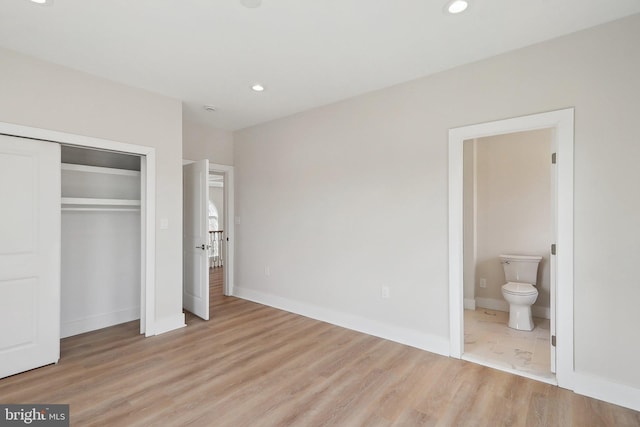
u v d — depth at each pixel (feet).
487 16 6.63
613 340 6.77
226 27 7.04
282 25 6.98
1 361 7.67
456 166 8.86
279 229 13.57
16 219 7.95
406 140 9.83
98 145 9.38
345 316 11.33
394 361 8.68
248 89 10.49
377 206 10.49
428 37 7.43
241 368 8.27
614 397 6.72
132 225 12.12
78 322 10.69
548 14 6.55
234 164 15.71
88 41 7.56
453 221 8.89
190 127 14.10
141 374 7.93
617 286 6.73
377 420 6.21
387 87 10.26
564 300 7.26
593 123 6.97
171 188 11.09
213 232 25.41
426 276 9.43
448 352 8.99
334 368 8.28
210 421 6.15
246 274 15.07
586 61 7.06
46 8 6.31
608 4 6.23
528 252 12.75
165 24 6.91
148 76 9.48
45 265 8.38
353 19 6.76
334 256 11.66
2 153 7.79
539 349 9.38
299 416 6.32
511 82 8.00
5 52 7.83
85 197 11.12
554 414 6.37
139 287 12.30
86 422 6.07
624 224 6.66
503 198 13.21
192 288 12.98
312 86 10.23
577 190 7.14
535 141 12.66
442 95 9.13
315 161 12.26
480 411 6.48
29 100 8.16
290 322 11.83
